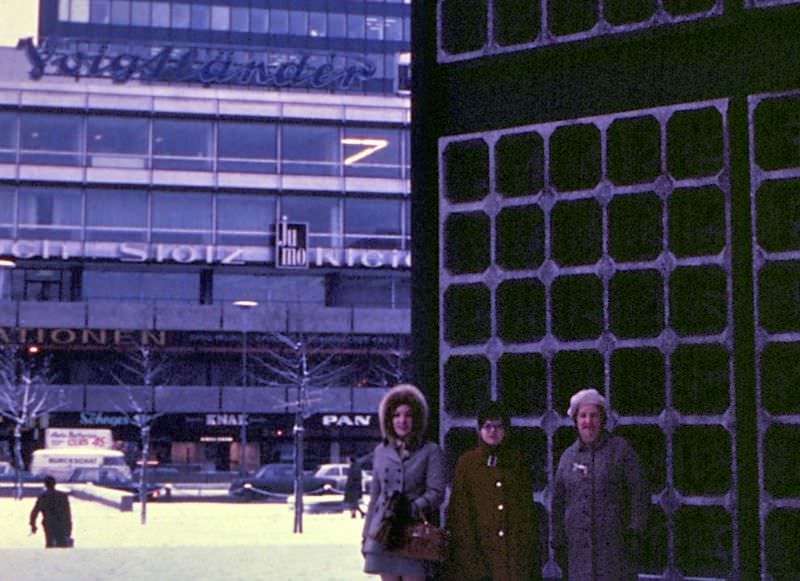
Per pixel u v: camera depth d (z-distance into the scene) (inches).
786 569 381.7
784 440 386.6
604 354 410.3
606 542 347.6
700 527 397.1
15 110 2974.9
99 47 3371.1
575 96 415.2
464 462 361.4
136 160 3021.7
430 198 437.4
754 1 386.9
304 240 3051.2
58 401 2940.5
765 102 387.9
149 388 2957.7
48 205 2984.7
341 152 3105.3
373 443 3093.0
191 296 3075.8
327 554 813.2
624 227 411.8
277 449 3085.6
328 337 3065.9
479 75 430.6
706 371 398.6
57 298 3021.7
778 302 389.4
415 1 443.2
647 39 403.5
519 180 427.5
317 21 3528.5
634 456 351.3
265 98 3073.3
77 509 1932.8
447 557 356.8
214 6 3472.0
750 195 389.1
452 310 435.5
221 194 3048.7
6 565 728.3
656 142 407.2
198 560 766.5
